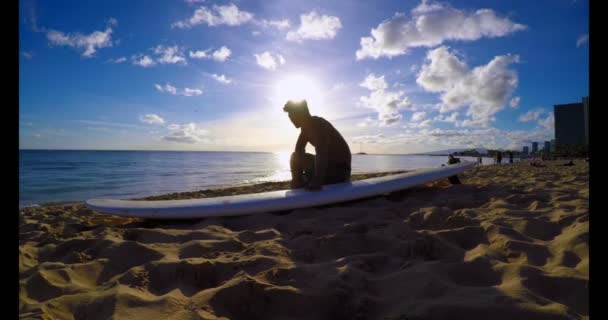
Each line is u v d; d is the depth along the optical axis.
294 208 3.51
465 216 2.65
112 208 3.38
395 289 1.50
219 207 3.35
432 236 2.13
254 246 2.20
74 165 27.50
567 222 2.43
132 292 1.49
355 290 1.49
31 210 5.15
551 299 1.36
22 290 1.64
